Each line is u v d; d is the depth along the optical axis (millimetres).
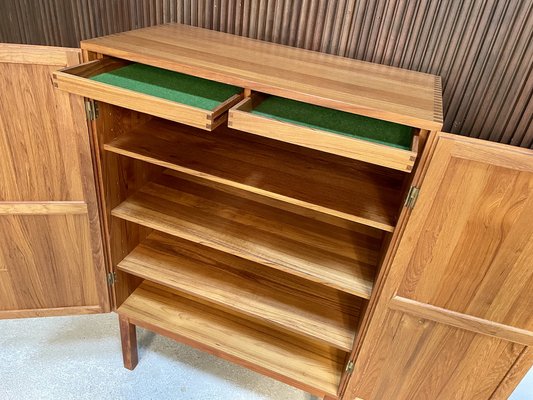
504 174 826
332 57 1200
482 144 803
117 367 1585
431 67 1167
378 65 1184
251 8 1257
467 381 1162
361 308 1347
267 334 1469
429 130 827
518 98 1109
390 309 1082
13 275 1358
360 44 1207
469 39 1094
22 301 1429
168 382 1553
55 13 1427
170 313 1497
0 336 1642
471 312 1025
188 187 1416
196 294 1355
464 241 930
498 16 1043
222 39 1223
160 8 1347
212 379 1582
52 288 1408
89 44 991
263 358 1391
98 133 1104
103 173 1174
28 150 1115
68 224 1260
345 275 1173
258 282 1416
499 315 1008
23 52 971
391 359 1185
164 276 1393
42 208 1213
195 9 1316
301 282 1433
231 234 1260
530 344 1022
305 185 1124
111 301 1461
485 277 963
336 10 1180
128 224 1393
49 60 989
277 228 1305
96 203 1213
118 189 1270
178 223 1268
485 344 1070
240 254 1204
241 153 1229
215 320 1495
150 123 1308
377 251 1265
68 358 1592
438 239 942
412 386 1229
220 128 1343
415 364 1174
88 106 1037
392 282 1033
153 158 1138
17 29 1492
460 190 867
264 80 923
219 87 1082
